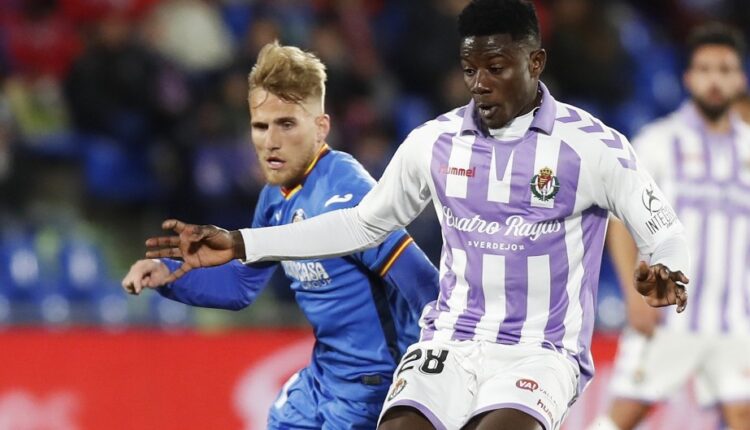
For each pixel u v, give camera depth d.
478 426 13.55
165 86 35.31
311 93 16.14
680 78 43.75
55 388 25.67
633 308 22.33
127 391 25.95
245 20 39.19
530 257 14.09
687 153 23.00
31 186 33.09
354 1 39.59
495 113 13.90
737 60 22.78
